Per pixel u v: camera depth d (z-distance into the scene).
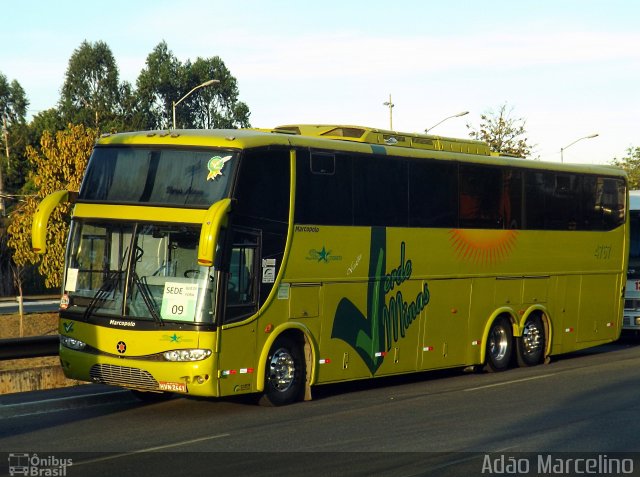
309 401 14.22
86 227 13.38
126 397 14.46
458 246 16.88
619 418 12.73
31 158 35.38
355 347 14.82
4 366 20.45
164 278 12.66
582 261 20.02
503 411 13.31
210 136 13.09
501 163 17.86
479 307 17.42
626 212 21.38
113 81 87.38
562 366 19.17
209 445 10.68
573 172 19.70
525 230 18.45
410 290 15.88
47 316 36.50
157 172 13.12
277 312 13.45
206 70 89.12
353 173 14.80
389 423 12.26
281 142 13.60
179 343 12.42
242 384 12.93
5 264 53.50
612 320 21.02
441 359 16.58
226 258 12.61
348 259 14.66
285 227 13.57
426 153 16.25
